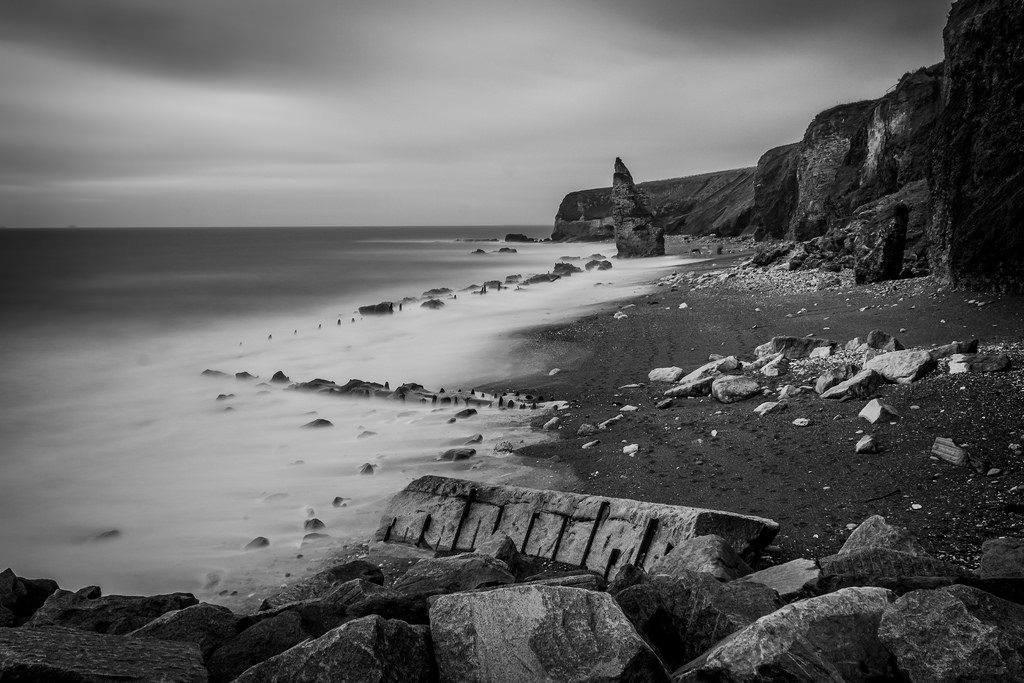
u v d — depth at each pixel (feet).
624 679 10.69
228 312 100.12
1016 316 44.68
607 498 24.64
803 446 30.48
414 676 11.77
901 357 36.88
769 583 16.87
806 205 156.04
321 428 44.62
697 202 336.90
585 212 400.88
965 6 60.75
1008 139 50.67
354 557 26.32
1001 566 16.60
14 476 37.55
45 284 131.54
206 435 44.68
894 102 123.95
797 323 59.26
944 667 10.85
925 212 85.30
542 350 64.59
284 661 11.49
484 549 23.84
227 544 28.30
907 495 24.22
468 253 264.31
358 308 101.14
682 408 40.73
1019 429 26.89
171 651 12.59
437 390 54.80
